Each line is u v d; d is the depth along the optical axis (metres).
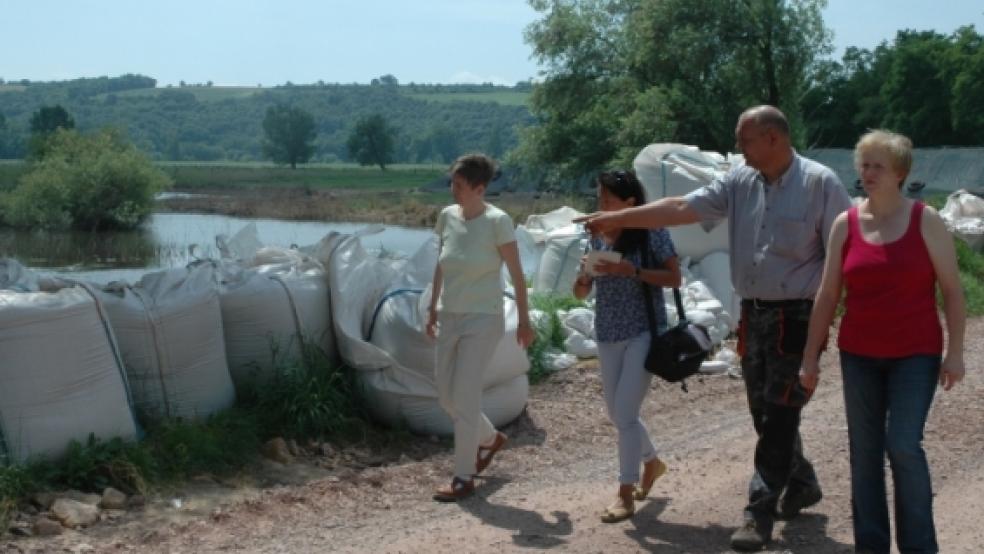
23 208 43.34
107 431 6.33
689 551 5.25
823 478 6.34
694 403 8.77
